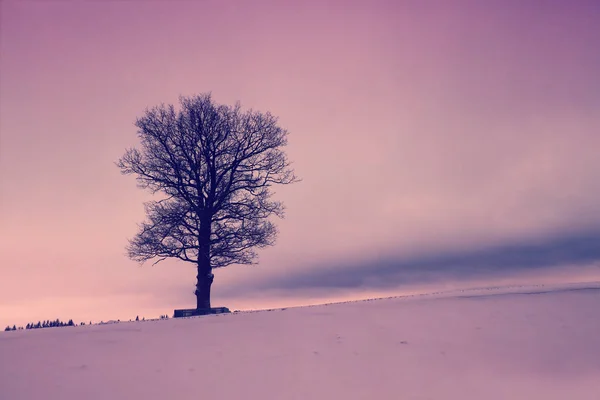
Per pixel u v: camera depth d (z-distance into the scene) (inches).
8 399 389.7
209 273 1124.5
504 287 887.1
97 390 407.5
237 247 1189.1
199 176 1198.3
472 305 676.1
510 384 419.2
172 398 391.5
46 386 415.8
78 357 496.1
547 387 412.5
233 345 534.0
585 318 590.2
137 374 444.5
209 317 740.0
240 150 1252.5
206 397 393.4
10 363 477.7
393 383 419.8
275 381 424.5
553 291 737.6
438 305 689.6
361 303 776.9
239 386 414.6
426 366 459.8
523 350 502.3
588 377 431.2
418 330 571.5
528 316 610.2
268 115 1294.3
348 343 528.4
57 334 615.2
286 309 781.3
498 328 569.9
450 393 399.9
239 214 1194.6
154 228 1177.4
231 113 1278.3
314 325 611.8
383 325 596.1
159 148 1233.4
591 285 782.5
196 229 1159.0
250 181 1238.3
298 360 476.7
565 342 519.8
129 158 1215.6
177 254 1152.2
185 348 526.0
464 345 518.3
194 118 1244.5
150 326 661.9
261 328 610.2
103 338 579.2
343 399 387.9
